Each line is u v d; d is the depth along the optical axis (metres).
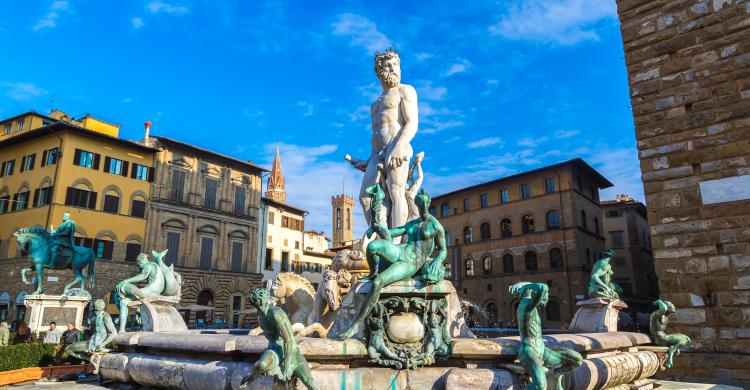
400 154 11.37
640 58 13.61
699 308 11.78
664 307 9.09
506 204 58.47
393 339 6.40
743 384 10.85
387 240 6.80
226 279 54.41
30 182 46.06
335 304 9.52
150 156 51.00
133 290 10.47
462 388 5.96
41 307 21.17
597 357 7.37
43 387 9.47
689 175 12.42
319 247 77.62
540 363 5.72
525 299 6.00
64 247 23.33
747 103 11.85
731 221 11.66
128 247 47.59
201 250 53.47
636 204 64.94
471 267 60.38
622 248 64.62
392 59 12.00
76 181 45.12
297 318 10.55
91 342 9.54
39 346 13.82
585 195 56.84
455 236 62.78
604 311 10.02
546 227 54.66
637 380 8.42
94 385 8.96
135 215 48.75
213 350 6.69
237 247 56.97
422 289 6.50
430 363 6.39
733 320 11.30
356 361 6.43
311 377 5.59
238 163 58.34
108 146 47.84
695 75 12.68
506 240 57.47
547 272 53.47
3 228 46.47
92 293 43.88
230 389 6.33
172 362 7.22
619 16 14.16
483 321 56.62
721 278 11.60
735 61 12.15
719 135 12.13
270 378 5.91
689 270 12.07
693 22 12.87
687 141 12.56
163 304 10.94
